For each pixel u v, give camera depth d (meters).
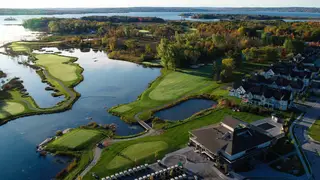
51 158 70.75
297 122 86.38
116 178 60.22
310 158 67.25
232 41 195.25
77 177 61.72
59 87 125.62
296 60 163.12
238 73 140.88
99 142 77.25
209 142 67.62
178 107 102.75
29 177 63.53
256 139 67.62
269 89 101.19
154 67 165.12
